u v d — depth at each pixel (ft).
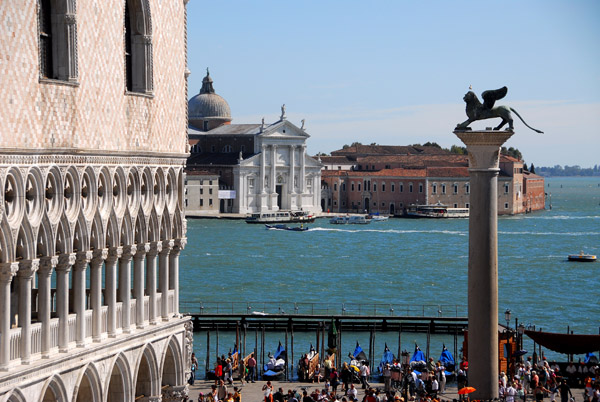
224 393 242.78
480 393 193.67
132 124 176.24
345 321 425.28
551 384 237.86
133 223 177.06
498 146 191.72
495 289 193.47
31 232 146.30
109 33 167.22
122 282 177.47
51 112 149.48
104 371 167.73
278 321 418.92
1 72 136.98
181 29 198.08
